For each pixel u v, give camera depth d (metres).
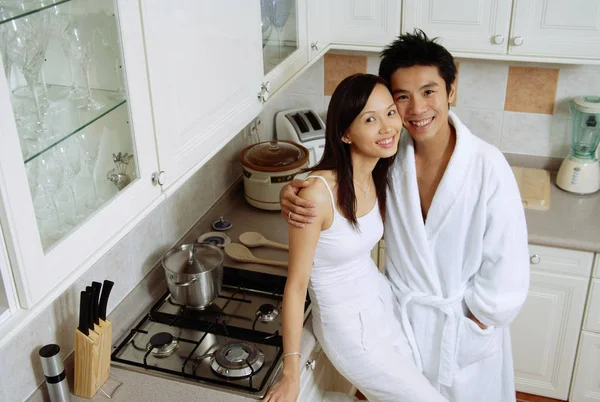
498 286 1.93
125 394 1.70
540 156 3.03
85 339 1.63
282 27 2.13
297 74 2.31
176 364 1.82
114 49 1.24
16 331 1.05
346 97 1.66
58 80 1.17
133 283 2.06
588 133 2.78
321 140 3.03
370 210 1.87
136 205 1.35
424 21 2.62
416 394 1.86
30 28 1.08
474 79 2.98
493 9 2.52
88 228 1.19
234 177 2.81
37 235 1.06
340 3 2.67
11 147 0.99
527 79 2.92
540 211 2.73
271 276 2.18
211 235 2.46
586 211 2.73
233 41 1.71
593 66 2.81
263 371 1.79
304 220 1.69
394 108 1.70
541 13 2.48
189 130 1.53
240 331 1.94
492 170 1.84
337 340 1.87
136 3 1.25
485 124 3.06
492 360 2.12
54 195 1.14
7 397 1.58
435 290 2.01
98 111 1.23
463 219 1.90
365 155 1.77
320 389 2.10
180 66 1.45
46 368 1.58
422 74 1.76
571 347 2.78
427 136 1.83
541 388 2.91
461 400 2.14
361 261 1.90
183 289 1.96
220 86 1.67
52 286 1.11
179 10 1.42
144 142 1.34
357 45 2.73
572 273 2.63
